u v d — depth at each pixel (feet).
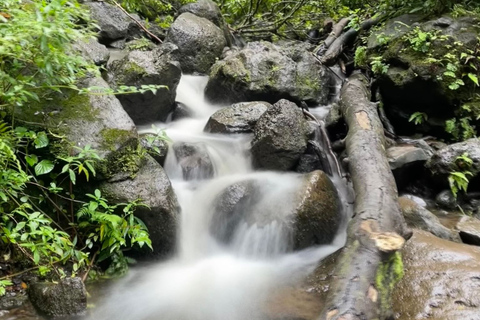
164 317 10.17
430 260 11.11
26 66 10.96
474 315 9.23
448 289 10.06
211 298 10.94
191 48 22.08
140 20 25.77
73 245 10.93
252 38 29.81
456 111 18.25
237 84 18.92
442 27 18.83
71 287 10.03
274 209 13.24
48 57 10.16
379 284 9.39
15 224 11.25
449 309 9.54
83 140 12.12
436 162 15.90
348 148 14.99
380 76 19.12
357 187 13.02
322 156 16.08
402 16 20.65
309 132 16.29
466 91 18.07
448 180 15.49
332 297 9.20
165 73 16.79
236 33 28.94
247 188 13.74
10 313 9.86
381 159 14.10
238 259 13.05
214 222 13.39
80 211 11.31
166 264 12.56
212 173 14.97
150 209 12.00
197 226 13.47
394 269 9.98
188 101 19.69
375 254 9.91
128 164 12.41
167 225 12.29
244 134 16.79
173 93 17.71
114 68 16.81
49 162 11.39
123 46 23.04
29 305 10.16
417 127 19.16
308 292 11.09
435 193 16.34
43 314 9.89
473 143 16.02
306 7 30.27
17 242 10.69
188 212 13.62
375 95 20.03
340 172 15.98
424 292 10.11
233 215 13.32
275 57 19.60
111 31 22.80
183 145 15.38
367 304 8.85
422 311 9.61
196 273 12.15
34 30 9.64
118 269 11.76
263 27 29.84
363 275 9.43
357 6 28.04
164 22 27.25
